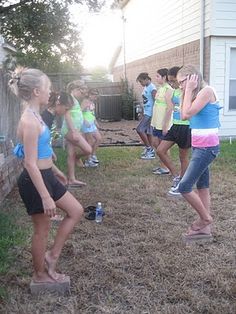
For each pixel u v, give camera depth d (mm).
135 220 5078
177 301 3285
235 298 3303
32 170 2973
